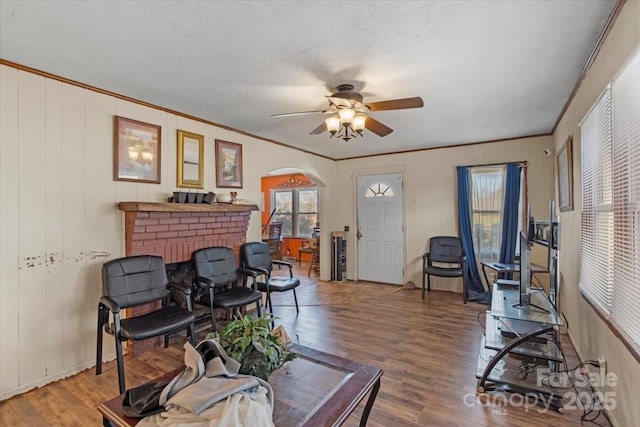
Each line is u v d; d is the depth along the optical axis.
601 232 2.08
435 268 4.72
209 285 3.10
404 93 2.84
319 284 5.73
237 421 1.17
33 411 2.07
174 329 2.47
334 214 6.21
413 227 5.45
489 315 2.70
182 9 1.67
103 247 2.72
